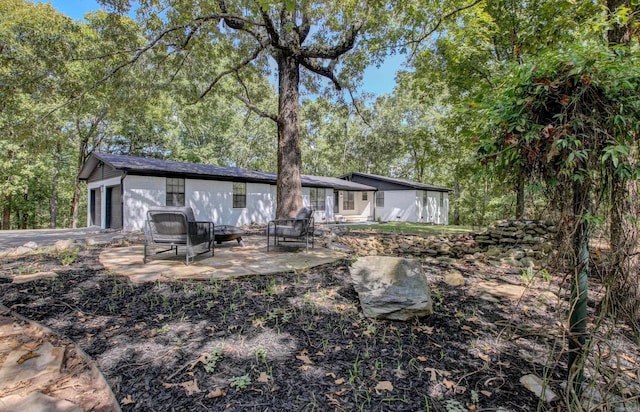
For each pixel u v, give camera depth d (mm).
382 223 18562
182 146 23391
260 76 11086
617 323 2678
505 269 5172
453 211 28094
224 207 13781
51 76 7527
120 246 6590
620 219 1765
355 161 29406
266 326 2748
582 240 1803
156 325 2715
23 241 7910
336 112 12188
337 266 4680
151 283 3688
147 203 11516
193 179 12820
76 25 8602
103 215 12469
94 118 19031
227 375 2092
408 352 2451
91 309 2996
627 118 1546
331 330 2730
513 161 1900
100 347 2381
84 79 8820
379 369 2225
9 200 19625
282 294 3463
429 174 30156
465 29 8852
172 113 20969
